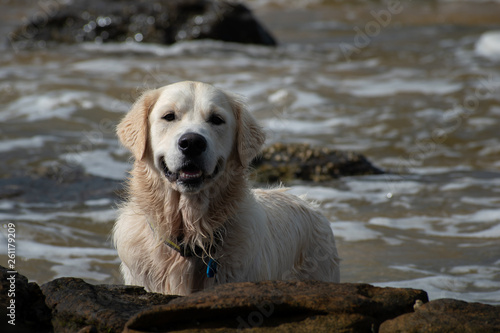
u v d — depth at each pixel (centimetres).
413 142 1249
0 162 1068
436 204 918
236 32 2278
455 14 3122
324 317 411
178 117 550
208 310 407
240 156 565
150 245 552
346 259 726
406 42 2370
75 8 2298
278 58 2083
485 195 955
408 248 759
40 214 852
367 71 1873
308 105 1499
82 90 1580
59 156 1116
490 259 720
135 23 2250
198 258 545
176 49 2164
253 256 543
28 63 1922
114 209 806
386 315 426
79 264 703
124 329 403
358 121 1382
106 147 1180
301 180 1010
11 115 1374
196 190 520
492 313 413
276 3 3597
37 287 466
